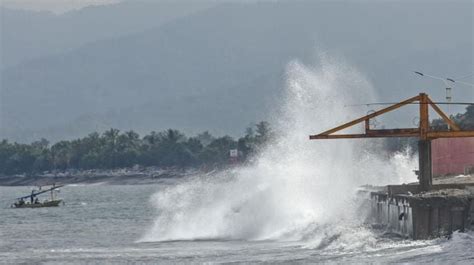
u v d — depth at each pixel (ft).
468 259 609.42
